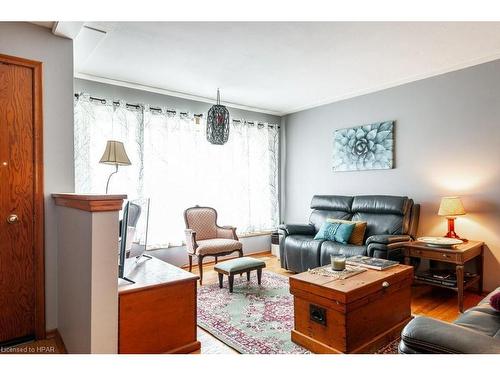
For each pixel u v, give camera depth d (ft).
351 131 15.29
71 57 8.61
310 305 7.25
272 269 14.76
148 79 12.89
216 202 16.12
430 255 10.33
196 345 7.18
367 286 7.02
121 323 6.09
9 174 7.73
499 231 10.89
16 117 7.83
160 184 14.19
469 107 11.57
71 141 8.58
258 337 7.93
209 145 15.94
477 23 8.46
